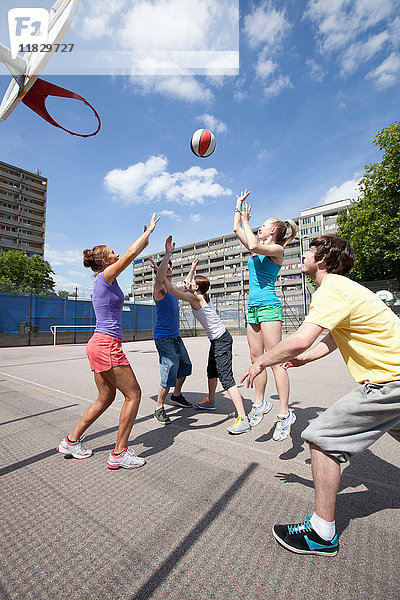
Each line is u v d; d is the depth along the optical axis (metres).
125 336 21.53
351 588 1.37
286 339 1.59
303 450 2.94
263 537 1.72
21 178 67.94
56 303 18.53
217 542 1.68
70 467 2.62
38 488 2.27
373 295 1.62
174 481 2.36
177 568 1.50
